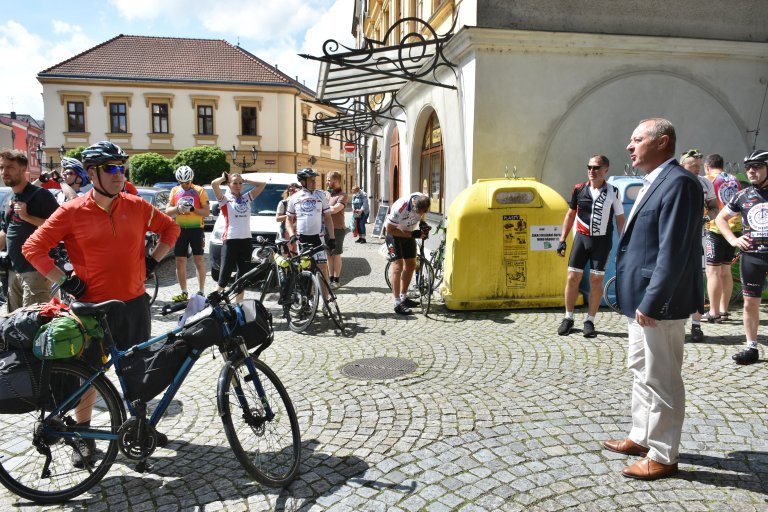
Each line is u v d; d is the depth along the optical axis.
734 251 5.70
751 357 4.43
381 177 16.28
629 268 2.80
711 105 8.16
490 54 7.46
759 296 4.39
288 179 10.30
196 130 36.31
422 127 11.25
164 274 9.64
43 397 2.67
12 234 4.21
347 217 21.78
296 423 2.99
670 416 2.74
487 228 6.48
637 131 2.78
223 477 2.94
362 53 7.30
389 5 16.05
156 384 2.72
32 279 4.26
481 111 7.54
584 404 3.75
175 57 37.38
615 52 7.73
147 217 3.17
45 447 2.76
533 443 3.21
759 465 2.88
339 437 3.35
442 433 3.37
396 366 4.62
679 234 2.54
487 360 4.73
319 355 4.98
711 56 8.02
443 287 7.14
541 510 2.56
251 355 2.96
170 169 30.23
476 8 7.42
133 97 35.50
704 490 2.67
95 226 2.88
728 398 3.77
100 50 37.03
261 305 2.99
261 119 36.88
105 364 2.81
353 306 6.97
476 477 2.86
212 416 3.71
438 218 9.98
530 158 7.75
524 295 6.59
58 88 34.94
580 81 7.73
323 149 42.75
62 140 35.38
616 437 3.25
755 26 8.11
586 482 2.77
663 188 2.63
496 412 3.65
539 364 4.59
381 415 3.65
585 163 7.90
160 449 3.26
